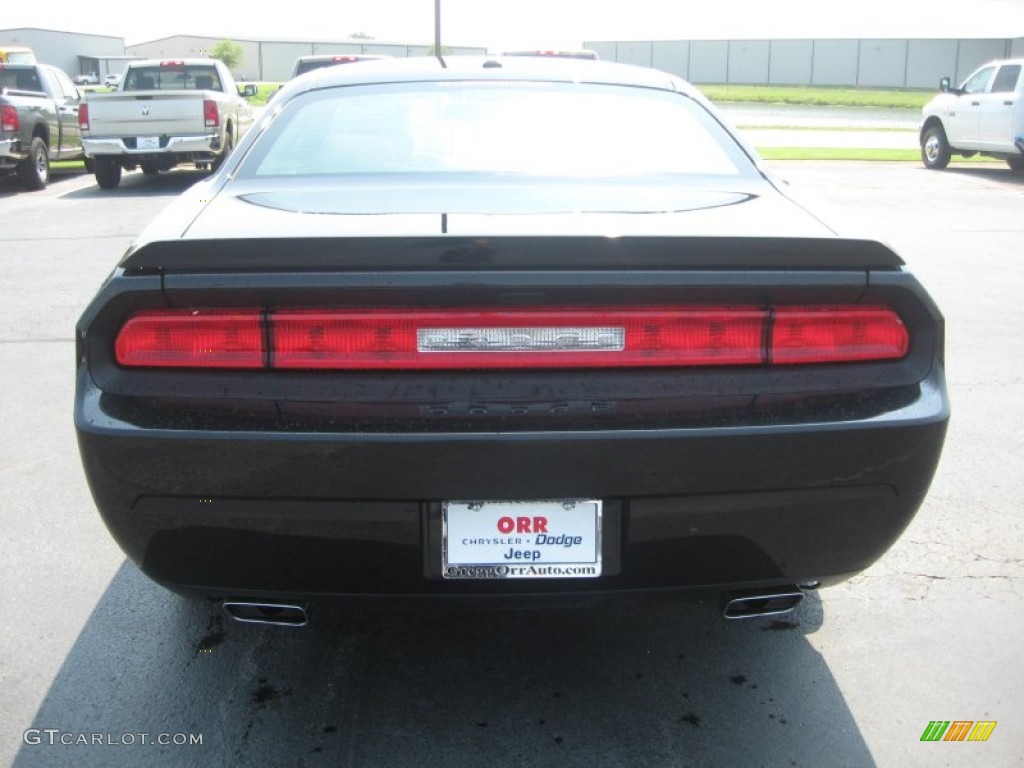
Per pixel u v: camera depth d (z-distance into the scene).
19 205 12.19
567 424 2.11
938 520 3.68
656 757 2.39
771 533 2.22
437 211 2.45
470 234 2.11
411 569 2.18
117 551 3.45
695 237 2.12
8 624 2.97
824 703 2.61
